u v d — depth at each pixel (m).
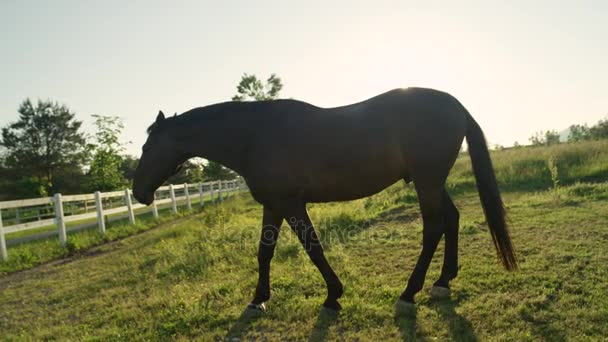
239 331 3.18
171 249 6.34
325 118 3.29
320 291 3.79
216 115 3.56
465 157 17.44
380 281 3.90
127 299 4.33
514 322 2.85
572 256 3.99
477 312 3.05
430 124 3.16
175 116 3.72
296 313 3.34
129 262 6.22
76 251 8.32
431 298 3.40
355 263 4.57
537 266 3.82
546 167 11.29
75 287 5.12
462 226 5.70
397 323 3.02
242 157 3.49
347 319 3.16
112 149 13.63
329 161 3.18
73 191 39.75
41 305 4.57
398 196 9.84
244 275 4.59
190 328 3.32
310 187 3.26
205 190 20.94
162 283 4.75
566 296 3.12
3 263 6.94
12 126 39.78
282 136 3.27
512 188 10.07
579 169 10.73
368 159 3.18
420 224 6.47
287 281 4.09
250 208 13.06
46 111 40.47
